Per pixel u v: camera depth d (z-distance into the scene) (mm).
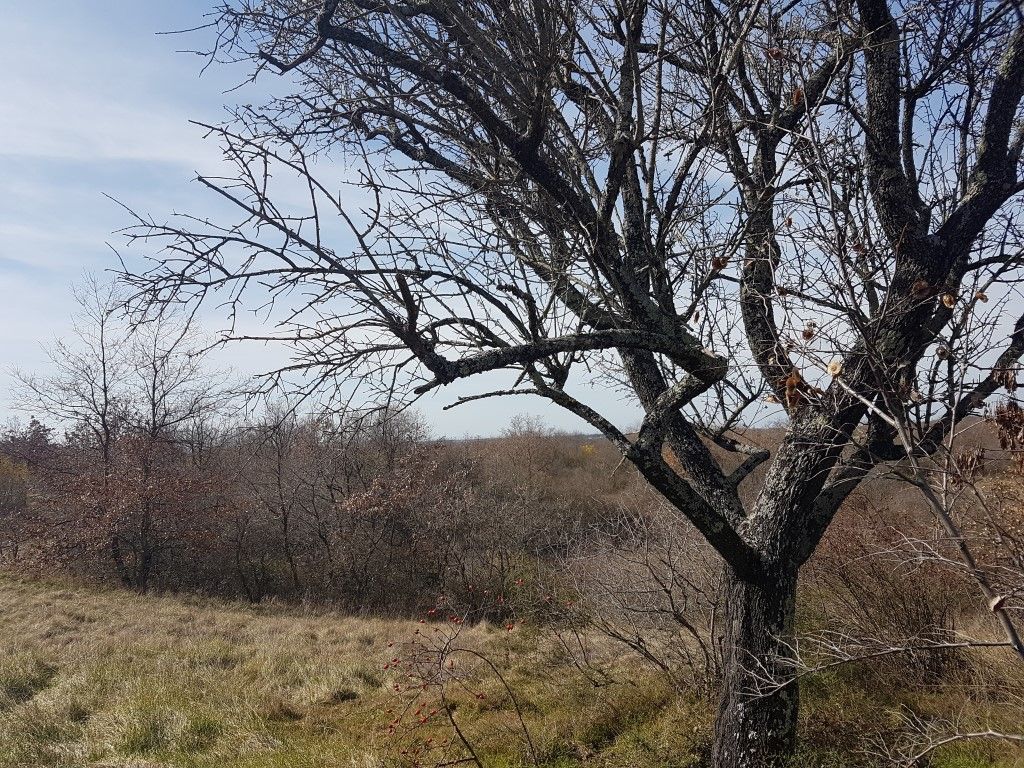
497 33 4020
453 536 17172
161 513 19516
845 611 7137
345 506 17328
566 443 29906
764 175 4809
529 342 3951
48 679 9711
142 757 7055
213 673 9977
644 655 7602
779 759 4270
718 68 4223
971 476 2863
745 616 4414
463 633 11750
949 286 3688
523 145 3973
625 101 4344
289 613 17125
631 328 4254
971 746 5082
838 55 4098
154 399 20750
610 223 4148
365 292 3111
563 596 9547
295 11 4156
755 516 4477
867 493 7457
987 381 3535
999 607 2607
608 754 6305
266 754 7008
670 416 4391
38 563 19641
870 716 5703
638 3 4359
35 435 22281
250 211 3066
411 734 7238
